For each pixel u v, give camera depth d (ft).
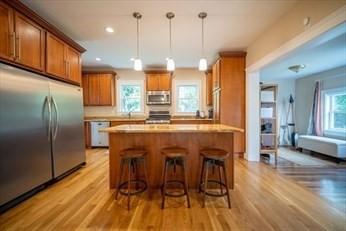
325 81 20.24
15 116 7.95
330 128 20.04
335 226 6.63
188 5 9.02
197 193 9.36
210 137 9.86
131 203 8.32
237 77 15.64
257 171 12.50
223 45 14.40
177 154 8.21
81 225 6.73
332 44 12.37
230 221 6.97
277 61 11.35
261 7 9.19
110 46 14.61
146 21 10.59
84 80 21.27
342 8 6.43
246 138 15.47
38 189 9.45
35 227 6.63
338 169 13.46
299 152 19.60
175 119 20.35
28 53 8.75
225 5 9.01
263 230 6.44
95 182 10.71
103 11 9.54
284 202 8.36
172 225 6.74
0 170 7.31
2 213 7.50
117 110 22.31
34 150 8.95
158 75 20.93
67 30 11.74
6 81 7.57
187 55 16.90
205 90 21.95
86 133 20.44
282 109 24.54
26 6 8.66
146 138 9.83
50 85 10.02
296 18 8.96
